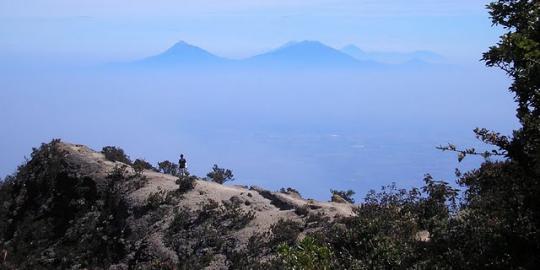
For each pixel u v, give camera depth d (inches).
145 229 1139.3
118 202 1262.3
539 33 338.3
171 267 985.5
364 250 526.9
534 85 327.9
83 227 1202.6
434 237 417.7
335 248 597.9
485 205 391.9
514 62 346.0
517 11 366.9
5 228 1278.3
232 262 962.7
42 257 1123.3
